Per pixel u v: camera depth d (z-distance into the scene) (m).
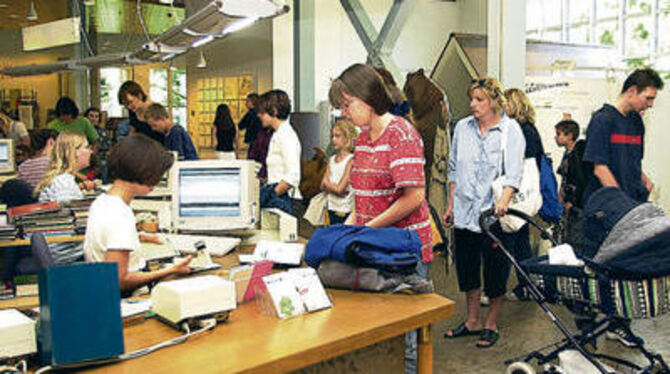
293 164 3.79
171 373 1.54
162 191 4.01
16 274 2.50
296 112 7.39
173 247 2.78
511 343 4.04
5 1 9.30
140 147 2.19
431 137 5.71
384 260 2.21
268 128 4.55
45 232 2.88
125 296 2.26
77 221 3.07
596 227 2.96
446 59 6.08
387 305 2.10
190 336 1.80
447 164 5.60
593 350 3.83
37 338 1.65
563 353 3.27
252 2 3.58
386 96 2.53
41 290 1.57
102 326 1.58
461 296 5.12
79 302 1.55
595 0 9.55
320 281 2.22
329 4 7.13
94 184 4.70
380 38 6.68
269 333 1.83
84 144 3.83
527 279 3.12
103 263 1.59
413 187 2.49
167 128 4.94
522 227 4.22
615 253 2.78
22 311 2.00
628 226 2.79
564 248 3.12
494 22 5.66
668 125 6.69
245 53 7.68
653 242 2.73
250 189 3.20
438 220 3.75
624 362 3.20
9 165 7.12
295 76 7.43
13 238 2.63
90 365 1.58
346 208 4.26
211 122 7.88
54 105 9.50
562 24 10.05
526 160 4.02
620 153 3.75
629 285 2.86
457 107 5.96
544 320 4.50
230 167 3.19
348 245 2.22
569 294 3.01
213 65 7.90
